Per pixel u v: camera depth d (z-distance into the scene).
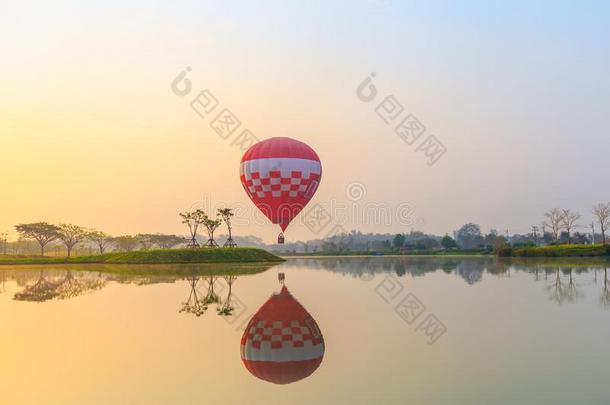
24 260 69.06
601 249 60.12
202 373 8.84
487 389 7.66
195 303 17.95
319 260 62.69
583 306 15.87
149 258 60.91
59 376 8.80
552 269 34.34
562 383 7.90
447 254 87.69
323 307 16.39
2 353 10.47
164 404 7.34
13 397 7.77
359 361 9.43
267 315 14.91
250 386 8.08
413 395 7.46
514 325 12.70
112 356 10.13
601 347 10.24
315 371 8.84
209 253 61.41
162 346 10.95
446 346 10.52
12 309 17.30
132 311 16.23
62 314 15.84
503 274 29.91
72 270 44.91
